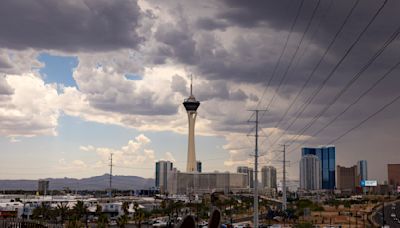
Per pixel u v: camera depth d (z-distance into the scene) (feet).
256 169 377.50
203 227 575.38
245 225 629.51
